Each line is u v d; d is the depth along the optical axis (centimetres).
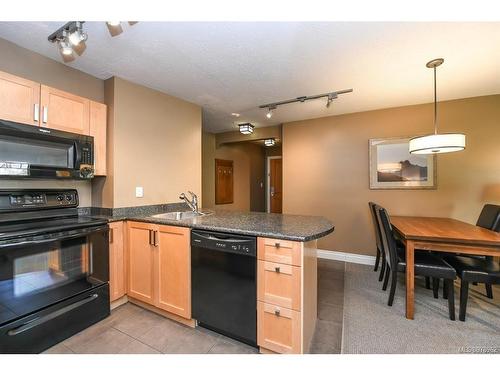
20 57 193
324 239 388
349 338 180
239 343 174
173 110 300
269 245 156
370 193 359
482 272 200
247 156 639
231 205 578
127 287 230
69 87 222
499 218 233
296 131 413
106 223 210
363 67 226
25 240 158
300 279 147
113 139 239
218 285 177
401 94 294
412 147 237
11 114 173
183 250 193
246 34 175
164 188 289
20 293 155
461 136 211
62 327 176
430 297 247
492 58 209
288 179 418
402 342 175
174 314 204
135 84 259
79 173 210
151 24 163
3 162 166
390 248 231
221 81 256
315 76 244
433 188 322
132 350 167
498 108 292
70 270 183
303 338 150
